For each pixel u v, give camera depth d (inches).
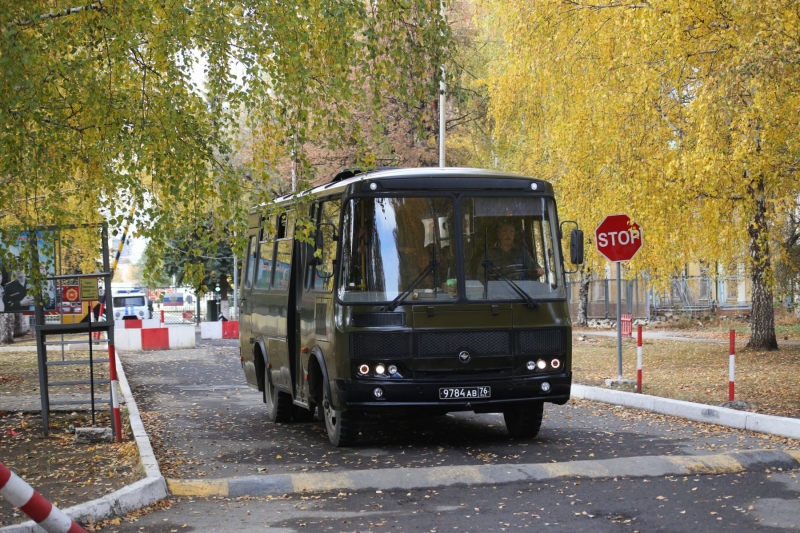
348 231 475.5
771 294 1018.7
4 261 489.7
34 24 422.0
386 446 490.0
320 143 473.7
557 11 764.0
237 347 1503.4
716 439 486.6
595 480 379.2
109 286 520.4
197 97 451.2
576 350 1187.3
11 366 1080.2
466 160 1598.2
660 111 654.5
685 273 1879.9
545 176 1188.5
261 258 663.1
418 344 466.0
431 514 327.9
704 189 677.3
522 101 914.1
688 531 294.8
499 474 386.0
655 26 585.6
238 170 475.8
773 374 791.1
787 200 804.0
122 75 455.2
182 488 369.7
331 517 326.0
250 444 509.4
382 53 470.3
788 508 320.2
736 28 556.4
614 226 713.0
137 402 753.0
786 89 539.8
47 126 449.1
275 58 436.1
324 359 489.4
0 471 145.3
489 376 471.5
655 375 820.6
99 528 314.3
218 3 422.3
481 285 477.1
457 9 1387.8
